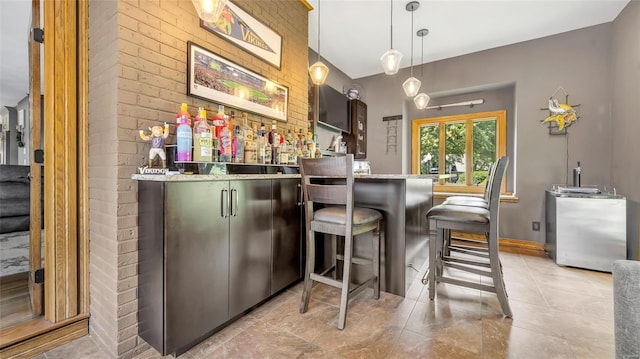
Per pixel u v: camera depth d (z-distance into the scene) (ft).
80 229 5.05
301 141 9.06
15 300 6.04
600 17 9.79
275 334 5.08
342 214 5.55
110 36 4.65
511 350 4.61
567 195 9.01
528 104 11.45
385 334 5.06
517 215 11.64
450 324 5.39
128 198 4.62
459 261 7.09
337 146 12.34
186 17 5.72
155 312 4.33
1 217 12.09
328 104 11.90
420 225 8.05
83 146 5.06
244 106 7.10
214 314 4.87
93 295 5.03
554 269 8.68
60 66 4.80
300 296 6.63
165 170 4.53
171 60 5.42
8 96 19.39
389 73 8.95
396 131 14.80
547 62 11.13
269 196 6.07
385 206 6.79
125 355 4.55
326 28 10.75
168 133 5.13
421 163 15.26
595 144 10.24
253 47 7.43
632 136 8.58
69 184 4.92
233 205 5.21
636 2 8.46
